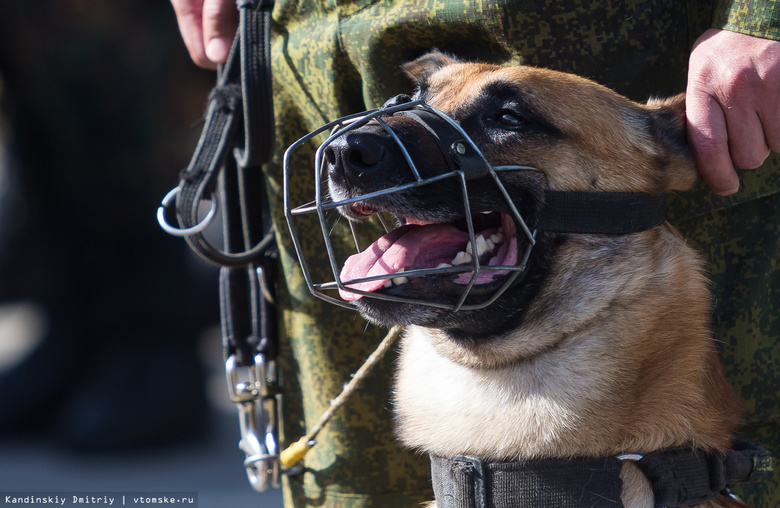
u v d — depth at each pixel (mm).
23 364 10555
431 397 3701
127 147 9875
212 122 4129
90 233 10031
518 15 3555
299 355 4422
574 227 3375
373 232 4215
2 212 13211
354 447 4305
